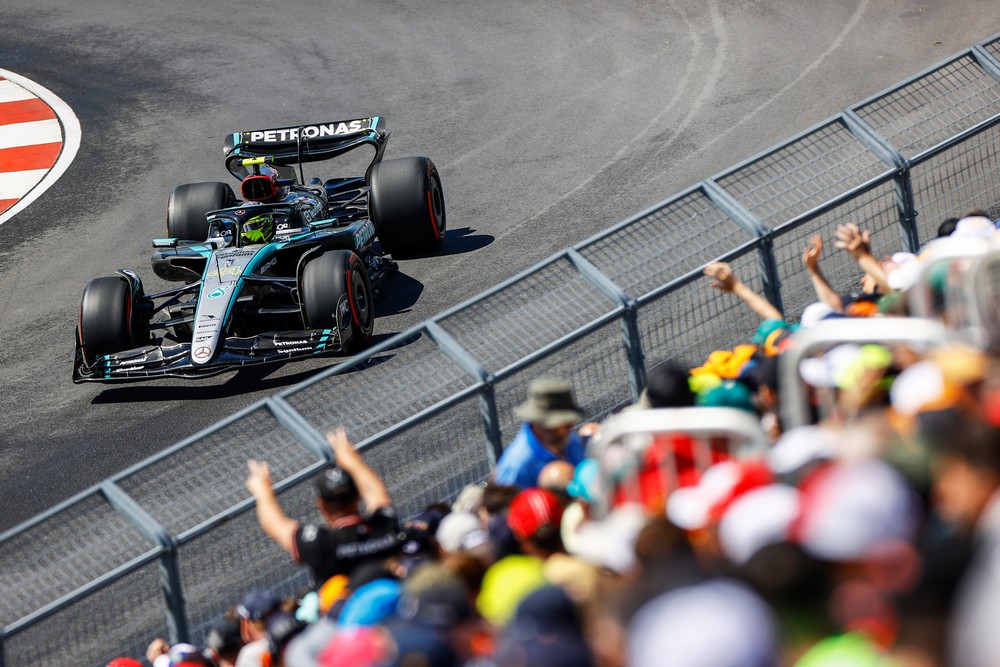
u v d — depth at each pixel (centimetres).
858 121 3362
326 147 4994
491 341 2819
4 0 8544
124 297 4219
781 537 1121
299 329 4494
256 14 8006
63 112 6931
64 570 2548
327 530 2092
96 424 4084
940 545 1042
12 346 4738
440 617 1378
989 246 2180
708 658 1015
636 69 6638
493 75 6819
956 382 1474
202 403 4116
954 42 6438
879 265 2611
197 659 2286
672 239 3048
